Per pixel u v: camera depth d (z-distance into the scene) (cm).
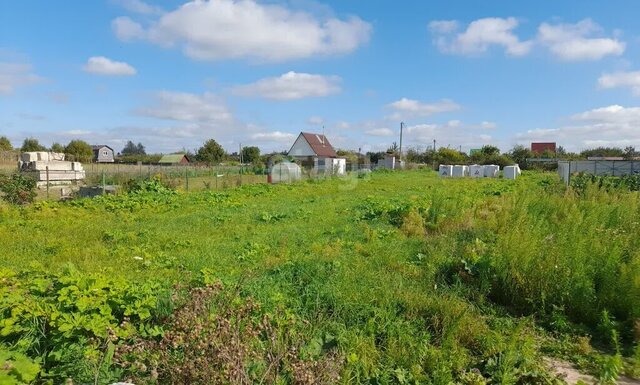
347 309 482
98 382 325
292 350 343
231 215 1222
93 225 1038
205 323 348
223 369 295
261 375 319
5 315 382
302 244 863
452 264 659
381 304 494
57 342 362
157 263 698
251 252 778
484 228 921
